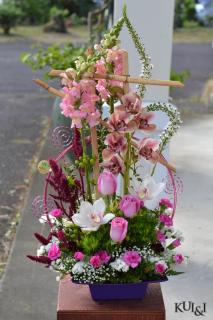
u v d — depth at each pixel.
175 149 6.10
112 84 2.12
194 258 3.60
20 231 4.00
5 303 3.11
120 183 2.84
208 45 17.17
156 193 2.16
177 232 2.25
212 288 3.27
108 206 2.18
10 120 7.89
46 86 2.17
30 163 5.98
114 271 2.09
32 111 8.51
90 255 2.10
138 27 3.51
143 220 2.13
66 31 20.34
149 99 3.60
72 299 2.16
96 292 2.13
